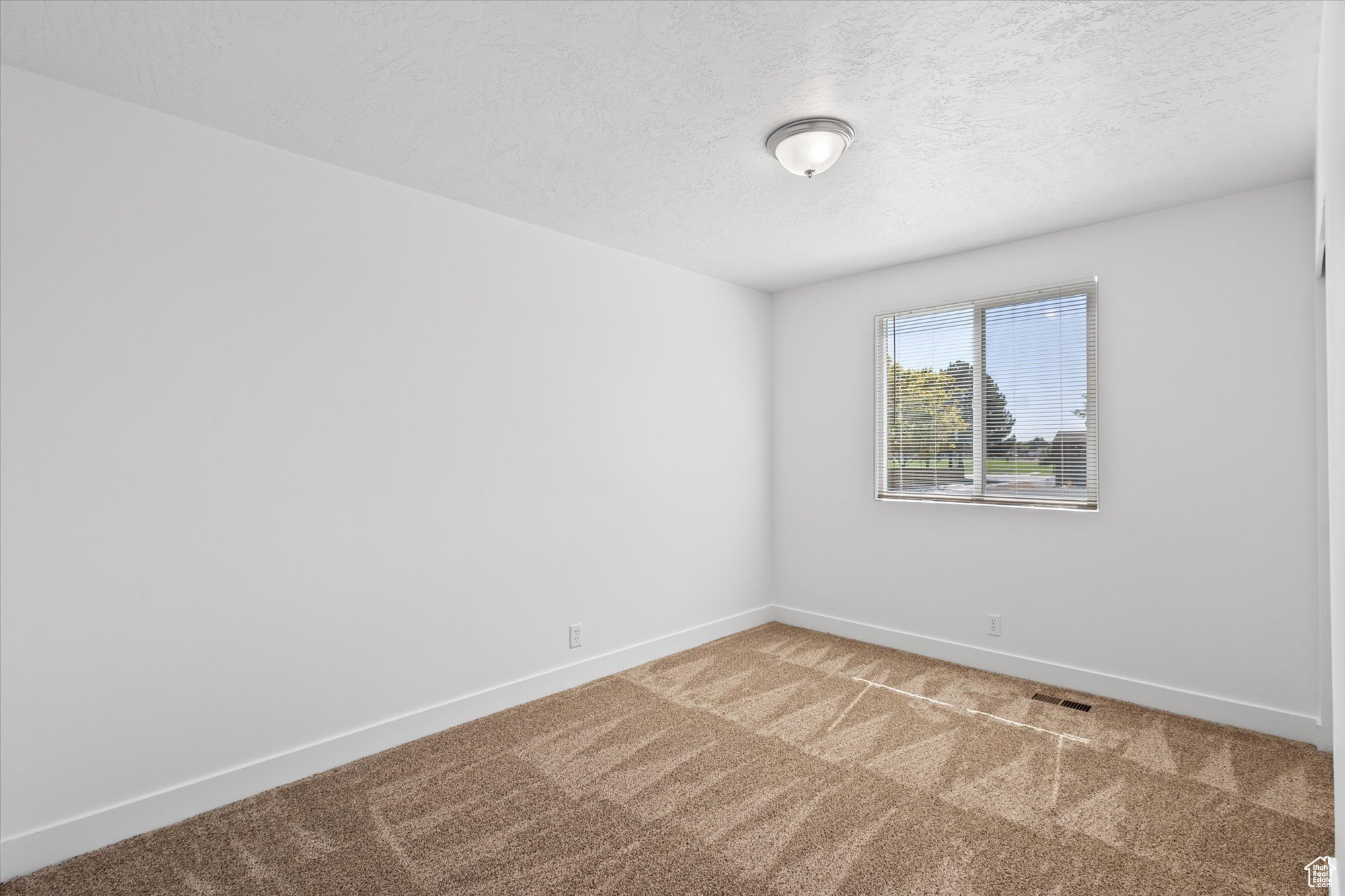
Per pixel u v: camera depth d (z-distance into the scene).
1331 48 1.44
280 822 2.21
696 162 2.59
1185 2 1.63
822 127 2.24
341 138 2.40
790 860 1.99
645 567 3.88
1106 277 3.25
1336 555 1.66
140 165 2.16
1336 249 1.45
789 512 4.66
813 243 3.61
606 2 1.64
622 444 3.74
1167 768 2.53
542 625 3.34
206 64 1.93
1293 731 2.75
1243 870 1.92
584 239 3.53
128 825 2.11
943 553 3.87
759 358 4.67
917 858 1.99
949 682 3.49
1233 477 2.90
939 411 3.90
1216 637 2.95
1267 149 2.47
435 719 2.89
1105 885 1.86
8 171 1.93
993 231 3.39
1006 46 1.83
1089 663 3.32
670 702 3.23
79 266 2.04
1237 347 2.89
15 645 1.94
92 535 2.06
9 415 1.93
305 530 2.53
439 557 2.93
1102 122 2.27
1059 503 3.42
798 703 3.21
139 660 2.15
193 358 2.26
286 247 2.48
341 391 2.62
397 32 1.78
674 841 2.09
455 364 2.99
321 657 2.57
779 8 1.67
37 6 1.65
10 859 1.92
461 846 2.07
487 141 2.42
